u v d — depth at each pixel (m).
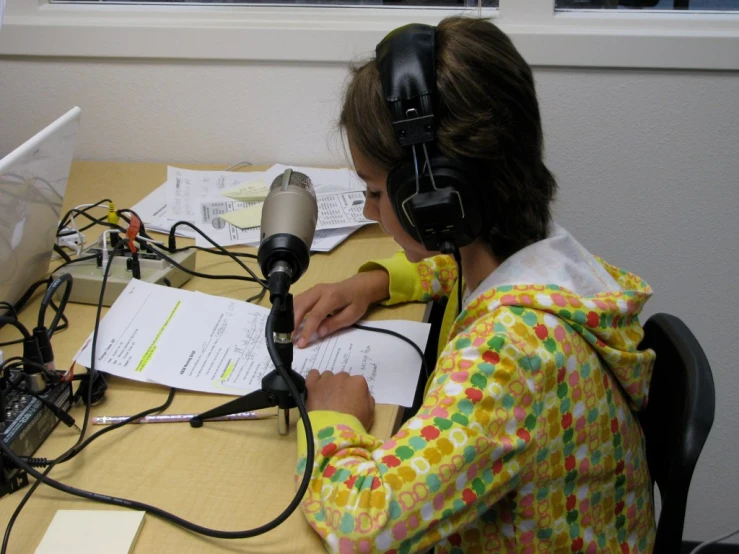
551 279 0.85
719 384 1.74
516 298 0.81
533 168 0.87
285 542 0.73
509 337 0.77
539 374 0.78
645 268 1.67
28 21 1.61
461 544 0.89
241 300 1.15
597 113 1.55
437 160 0.80
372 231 1.40
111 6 1.64
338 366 1.00
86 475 0.81
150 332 1.03
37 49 1.62
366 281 1.14
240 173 1.61
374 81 0.84
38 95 1.68
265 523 0.75
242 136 1.68
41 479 0.77
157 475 0.81
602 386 0.87
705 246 1.63
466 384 0.76
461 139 0.79
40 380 0.88
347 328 1.10
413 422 0.77
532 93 0.86
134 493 0.78
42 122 1.71
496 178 0.83
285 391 0.85
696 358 0.93
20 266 1.07
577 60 1.50
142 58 1.62
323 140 1.66
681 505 0.88
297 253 0.85
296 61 1.59
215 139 1.69
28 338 0.89
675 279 1.67
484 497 0.76
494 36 0.85
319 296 1.09
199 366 0.98
